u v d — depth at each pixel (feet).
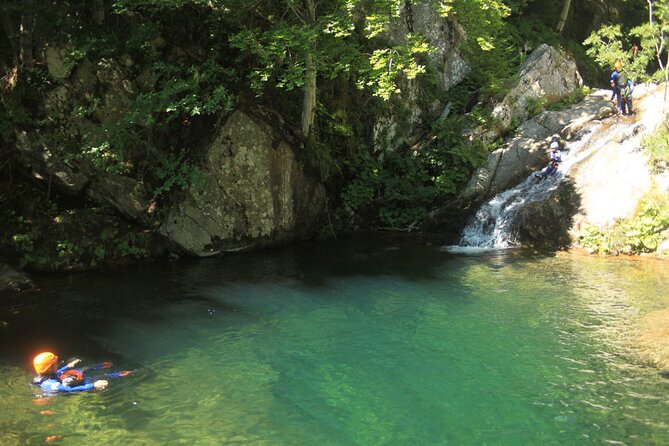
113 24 41.55
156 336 28.19
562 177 48.29
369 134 54.60
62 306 32.40
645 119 50.57
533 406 20.98
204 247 42.24
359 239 48.55
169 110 38.14
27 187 41.42
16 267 36.91
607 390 21.99
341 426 19.86
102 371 24.23
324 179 47.85
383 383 23.03
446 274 38.04
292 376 23.75
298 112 48.06
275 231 45.09
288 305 32.50
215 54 42.96
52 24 39.78
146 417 20.39
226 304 32.76
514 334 27.71
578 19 91.40
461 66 61.87
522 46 73.05
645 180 43.37
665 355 24.56
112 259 40.04
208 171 41.75
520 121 58.08
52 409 20.97
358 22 51.78
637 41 88.28
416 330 28.53
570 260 40.65
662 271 37.11
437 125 55.72
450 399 21.66
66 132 40.06
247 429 19.62
